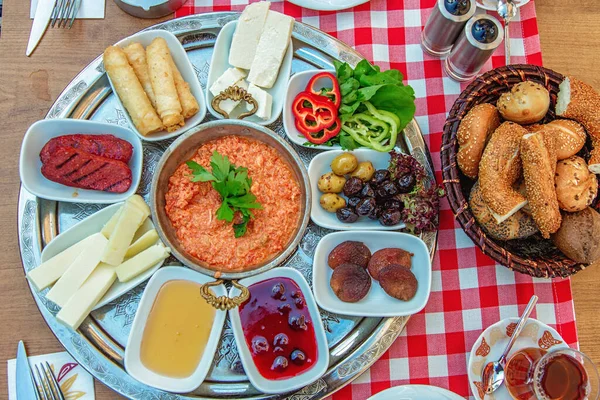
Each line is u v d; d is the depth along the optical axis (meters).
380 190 0.73
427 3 0.81
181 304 0.73
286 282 0.74
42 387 0.72
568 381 0.70
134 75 0.74
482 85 0.72
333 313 0.74
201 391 0.71
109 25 0.80
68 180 0.72
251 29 0.76
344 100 0.76
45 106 0.78
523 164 0.67
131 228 0.71
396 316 0.72
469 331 0.76
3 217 0.76
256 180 0.75
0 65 0.78
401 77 0.76
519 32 0.81
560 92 0.71
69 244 0.73
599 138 0.70
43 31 0.79
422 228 0.72
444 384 0.74
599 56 0.81
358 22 0.81
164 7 0.79
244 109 0.77
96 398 0.73
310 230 0.76
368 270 0.74
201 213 0.74
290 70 0.77
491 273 0.77
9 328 0.74
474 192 0.71
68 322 0.70
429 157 0.76
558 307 0.76
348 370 0.72
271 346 0.73
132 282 0.72
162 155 0.73
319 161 0.76
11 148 0.77
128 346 0.69
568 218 0.68
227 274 0.71
